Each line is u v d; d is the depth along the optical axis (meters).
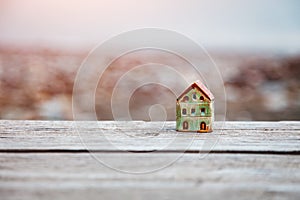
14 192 0.77
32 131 1.20
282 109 3.68
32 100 3.84
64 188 0.78
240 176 0.84
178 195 0.75
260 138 1.12
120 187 0.79
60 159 0.94
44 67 4.88
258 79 4.65
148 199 0.74
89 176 0.84
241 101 3.92
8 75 4.51
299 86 4.44
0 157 0.96
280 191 0.77
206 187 0.79
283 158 0.96
